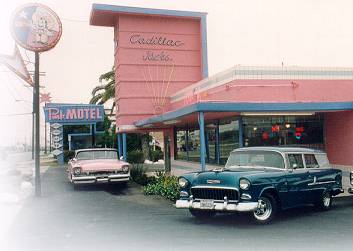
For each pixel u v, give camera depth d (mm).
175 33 24141
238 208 7895
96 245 6973
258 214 8406
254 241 6977
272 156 9141
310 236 7332
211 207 8211
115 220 9219
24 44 12852
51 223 9062
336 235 7395
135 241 7168
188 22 24406
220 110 11898
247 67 14148
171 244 6883
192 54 24359
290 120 14711
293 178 8945
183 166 20062
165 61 23828
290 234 7492
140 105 23109
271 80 14305
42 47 13117
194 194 8641
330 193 10195
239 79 14031
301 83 14609
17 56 14016
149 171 23859
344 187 13906
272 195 8602
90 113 32812
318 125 15242
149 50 23594
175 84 23859
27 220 9469
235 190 7984
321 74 14883
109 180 15258
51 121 32156
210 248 6562
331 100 14938
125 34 23203
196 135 18078
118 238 7438
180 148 20797
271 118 14336
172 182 13266
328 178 10039
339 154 14773
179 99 21062
